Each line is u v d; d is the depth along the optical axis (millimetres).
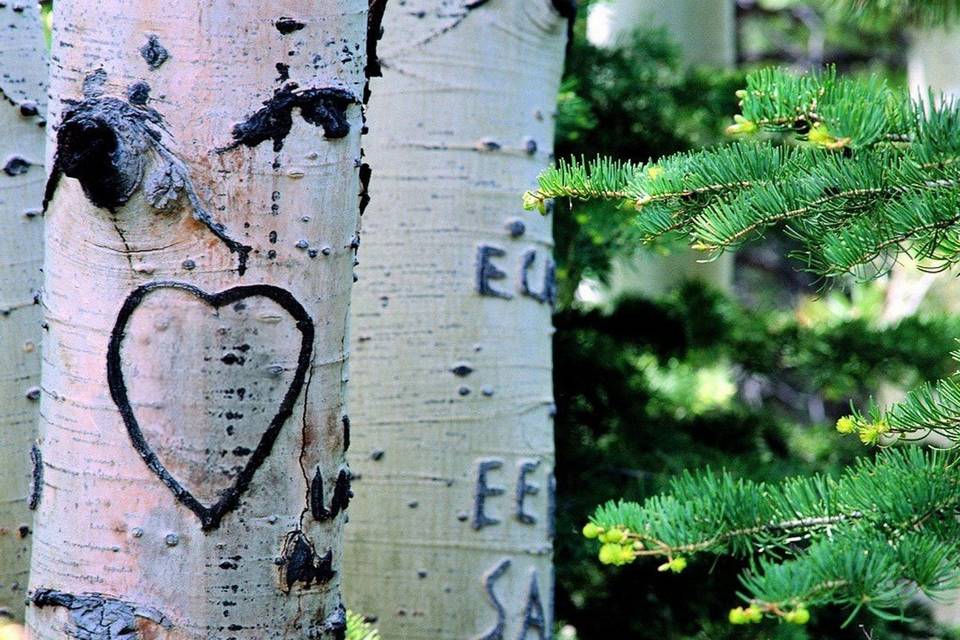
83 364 2883
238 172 2867
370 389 3562
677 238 3086
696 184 2998
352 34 2920
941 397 3049
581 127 4695
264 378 2887
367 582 3561
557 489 4699
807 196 2926
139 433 2871
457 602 3557
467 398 3557
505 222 3576
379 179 3568
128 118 2844
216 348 2871
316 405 2918
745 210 2941
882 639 4340
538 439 3613
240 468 2883
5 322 3348
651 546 2951
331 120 2896
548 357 3646
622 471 4711
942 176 2879
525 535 3590
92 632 2867
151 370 2869
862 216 2936
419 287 3557
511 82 3578
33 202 3371
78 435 2887
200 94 2855
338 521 2951
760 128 2936
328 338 2924
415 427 3555
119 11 2854
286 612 2910
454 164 3561
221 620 2887
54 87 2902
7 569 3367
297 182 2887
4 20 3361
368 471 3561
